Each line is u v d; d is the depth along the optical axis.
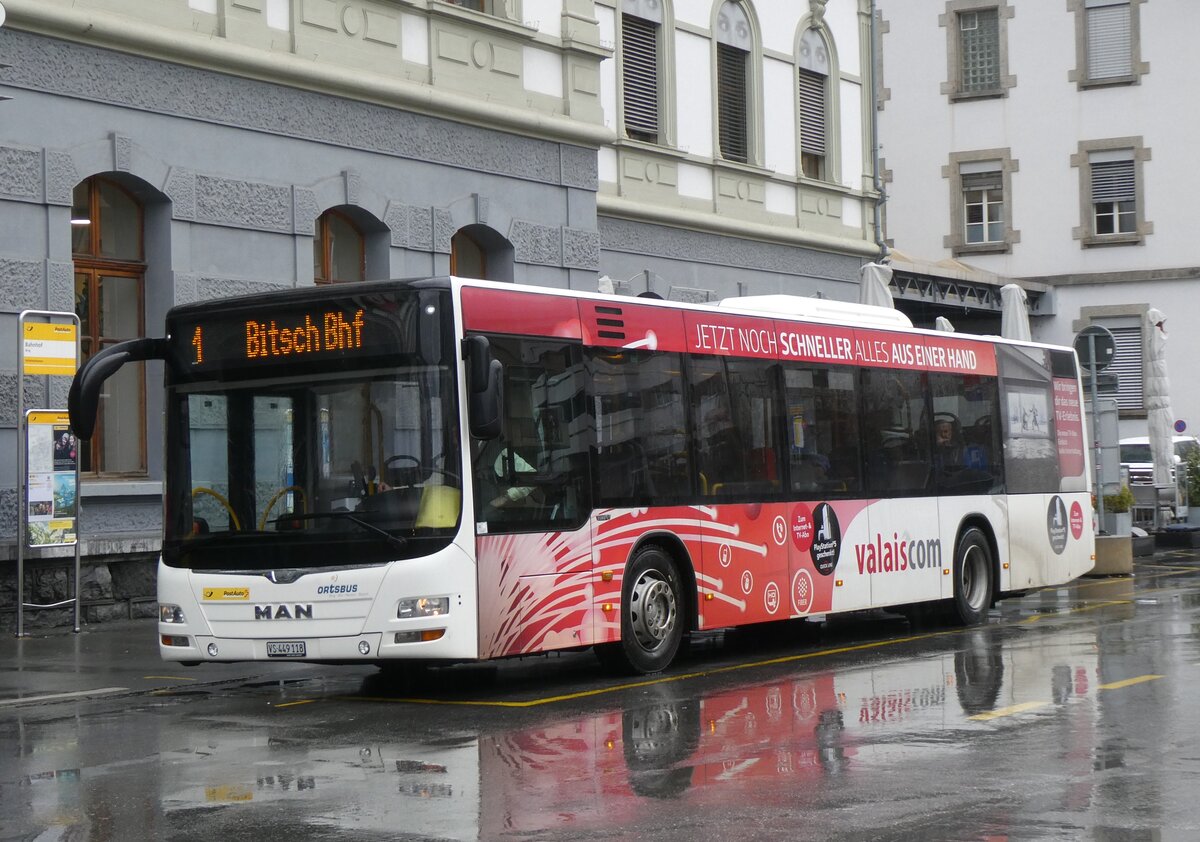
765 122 28.88
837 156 30.75
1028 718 10.48
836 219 30.70
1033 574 18.78
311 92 19.44
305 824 7.75
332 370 12.03
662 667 13.61
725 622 14.23
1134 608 18.88
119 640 15.99
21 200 16.36
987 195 48.22
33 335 16.25
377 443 11.89
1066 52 47.12
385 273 20.50
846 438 16.02
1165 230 46.12
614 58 25.52
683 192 26.88
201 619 12.17
